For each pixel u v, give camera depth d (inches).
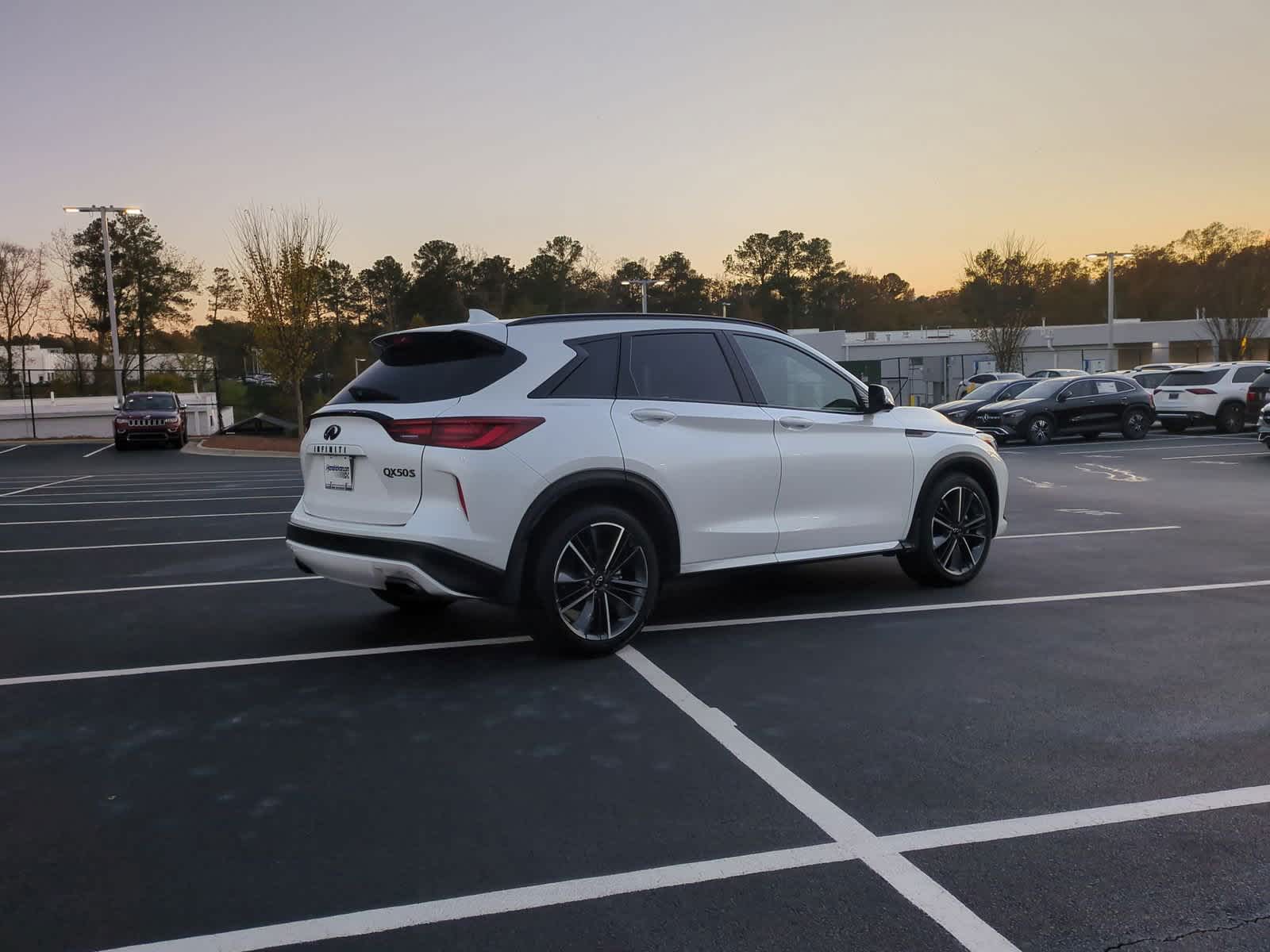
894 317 4785.9
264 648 209.8
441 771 141.9
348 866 114.0
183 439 1100.5
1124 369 2632.9
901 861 114.0
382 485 185.8
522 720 162.7
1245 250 2802.7
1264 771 139.0
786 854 115.8
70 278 2596.0
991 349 2032.5
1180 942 97.3
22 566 316.2
